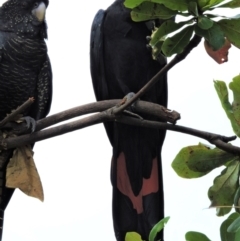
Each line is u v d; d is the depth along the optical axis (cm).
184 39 472
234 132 524
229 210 529
